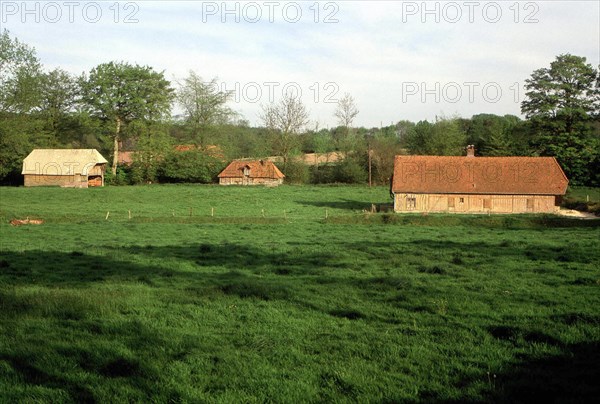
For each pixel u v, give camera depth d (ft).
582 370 29.71
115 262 71.51
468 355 32.89
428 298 48.26
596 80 252.62
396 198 197.47
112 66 290.15
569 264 67.62
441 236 110.73
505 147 284.00
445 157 208.33
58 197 224.74
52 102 331.77
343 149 330.13
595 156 240.73
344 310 43.91
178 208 195.42
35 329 37.70
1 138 227.40
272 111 315.58
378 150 312.09
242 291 50.80
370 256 77.36
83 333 36.68
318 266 69.05
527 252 79.10
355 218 151.64
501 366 30.76
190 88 307.17
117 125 295.07
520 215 166.30
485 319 41.04
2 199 213.05
